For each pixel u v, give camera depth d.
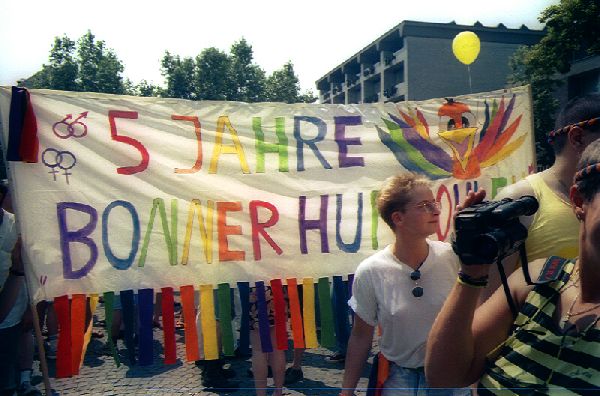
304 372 3.94
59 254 2.53
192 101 2.80
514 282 1.12
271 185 2.88
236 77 42.34
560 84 12.61
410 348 1.81
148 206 2.69
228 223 2.80
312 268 2.89
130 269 2.63
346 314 2.90
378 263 1.90
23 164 2.48
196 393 3.56
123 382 3.79
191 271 2.72
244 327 2.76
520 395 0.97
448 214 3.12
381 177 3.04
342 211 2.96
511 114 3.24
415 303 1.81
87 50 30.69
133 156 2.69
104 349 4.51
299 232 2.89
